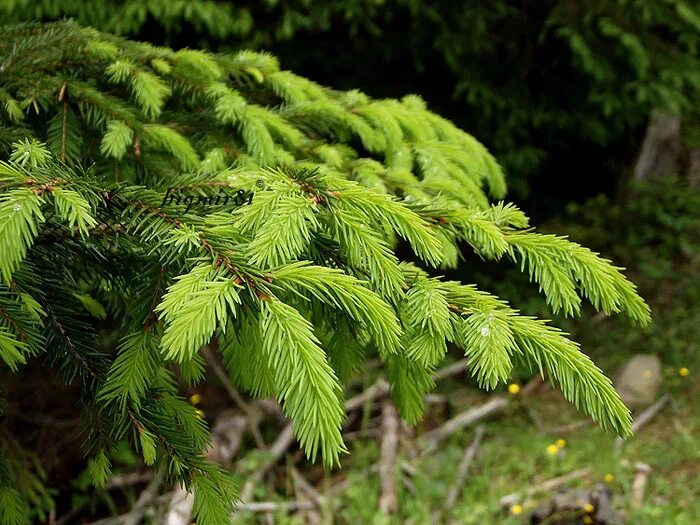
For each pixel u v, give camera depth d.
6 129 1.71
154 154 2.07
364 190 1.33
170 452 1.37
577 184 6.97
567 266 1.37
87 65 2.06
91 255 1.43
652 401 5.06
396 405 1.51
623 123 6.03
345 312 1.30
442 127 2.40
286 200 1.26
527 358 1.25
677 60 5.47
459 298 1.29
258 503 4.12
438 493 4.14
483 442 4.70
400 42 5.23
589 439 4.64
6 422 4.02
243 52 2.36
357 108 2.26
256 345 1.28
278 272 1.16
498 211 1.50
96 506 4.21
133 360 1.29
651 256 6.42
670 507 3.97
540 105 5.59
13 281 1.27
